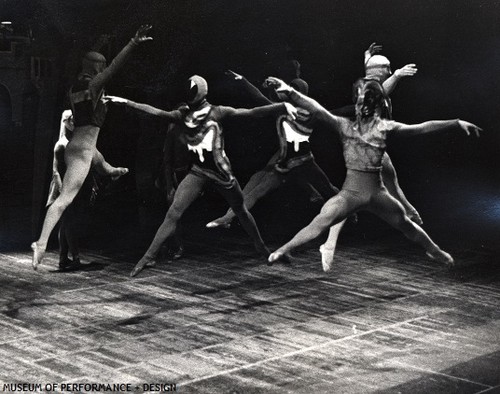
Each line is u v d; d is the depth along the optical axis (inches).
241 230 558.6
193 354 314.0
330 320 363.3
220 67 641.0
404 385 286.7
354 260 479.5
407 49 746.2
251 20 620.7
